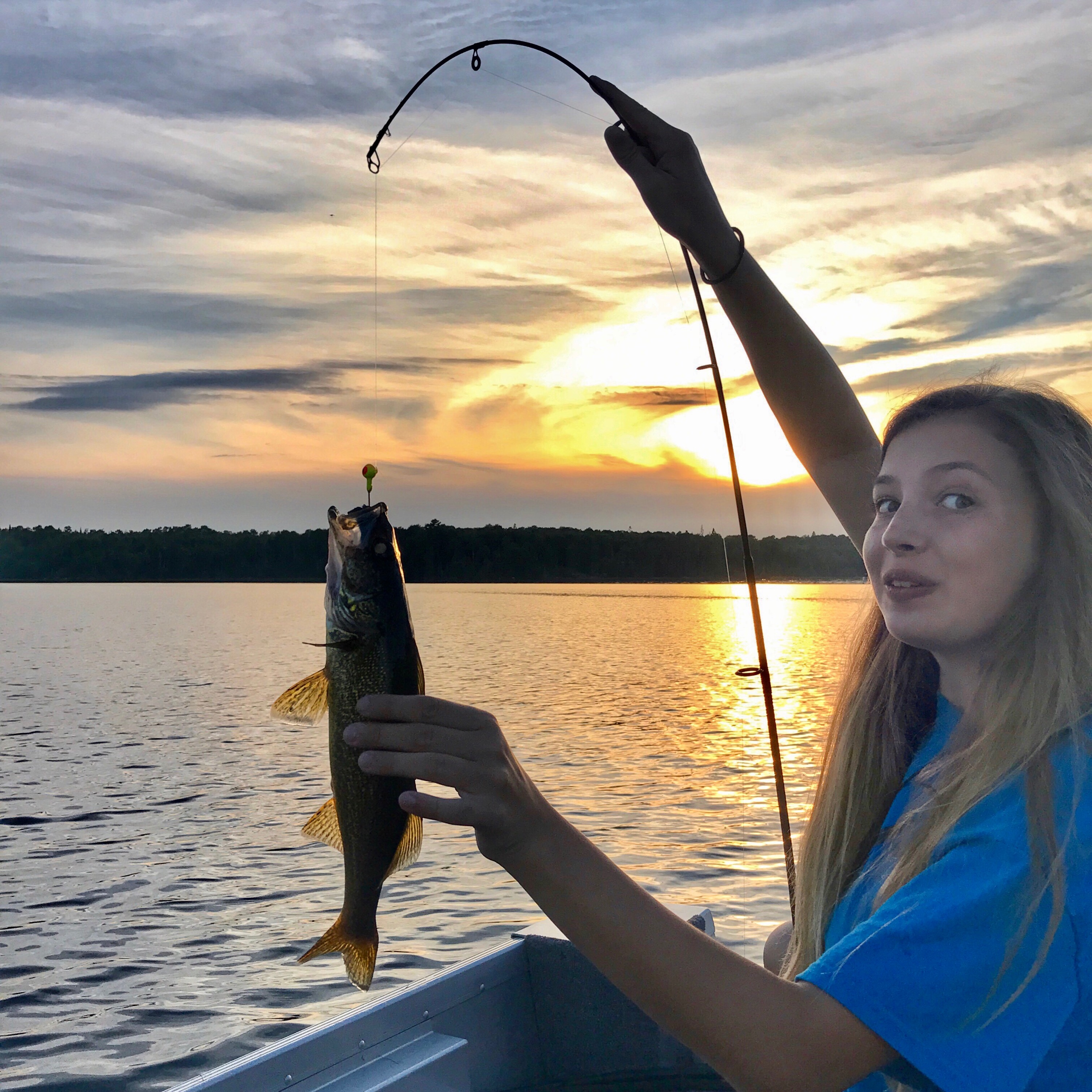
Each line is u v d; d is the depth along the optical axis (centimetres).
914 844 131
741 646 5919
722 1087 303
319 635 7481
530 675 4300
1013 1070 106
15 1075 668
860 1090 144
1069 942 108
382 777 149
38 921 1092
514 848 112
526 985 320
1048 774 116
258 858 1413
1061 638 122
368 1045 262
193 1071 672
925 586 133
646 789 1739
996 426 130
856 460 200
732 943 400
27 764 2281
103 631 7838
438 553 6731
